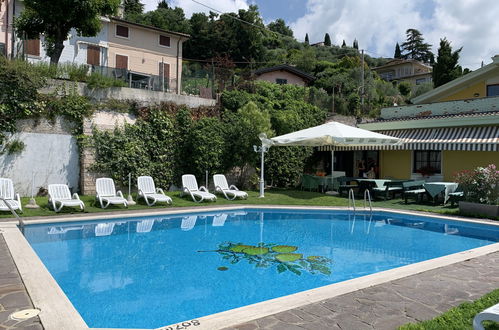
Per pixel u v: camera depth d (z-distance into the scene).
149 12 61.09
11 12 27.05
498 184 13.57
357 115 32.41
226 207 15.66
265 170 22.36
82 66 18.39
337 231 12.34
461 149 17.95
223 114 22.22
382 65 87.69
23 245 8.27
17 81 15.59
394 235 11.77
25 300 5.13
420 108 22.89
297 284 7.03
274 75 46.75
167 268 8.03
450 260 7.59
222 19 60.78
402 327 4.28
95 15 18.94
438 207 16.20
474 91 23.69
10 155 15.66
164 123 19.23
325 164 25.97
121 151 17.59
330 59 72.19
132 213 13.55
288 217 14.89
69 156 17.06
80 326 4.35
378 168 24.17
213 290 6.68
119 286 6.85
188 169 20.06
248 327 4.31
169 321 5.34
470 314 4.66
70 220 12.08
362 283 6.02
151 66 35.56
